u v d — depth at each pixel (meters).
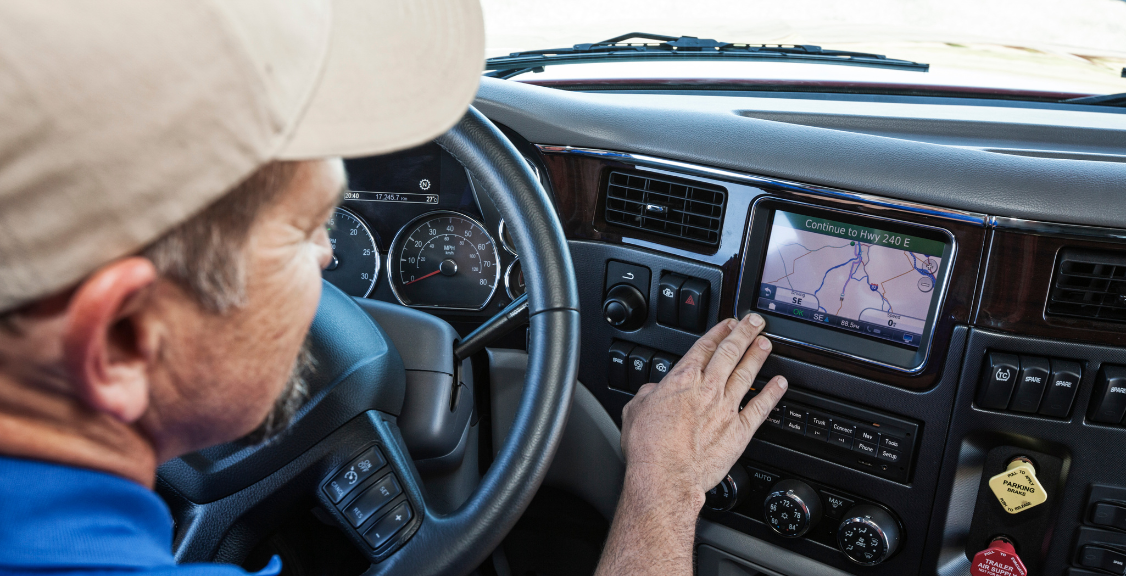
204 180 0.33
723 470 0.94
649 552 0.79
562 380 0.95
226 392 0.42
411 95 0.40
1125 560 0.99
